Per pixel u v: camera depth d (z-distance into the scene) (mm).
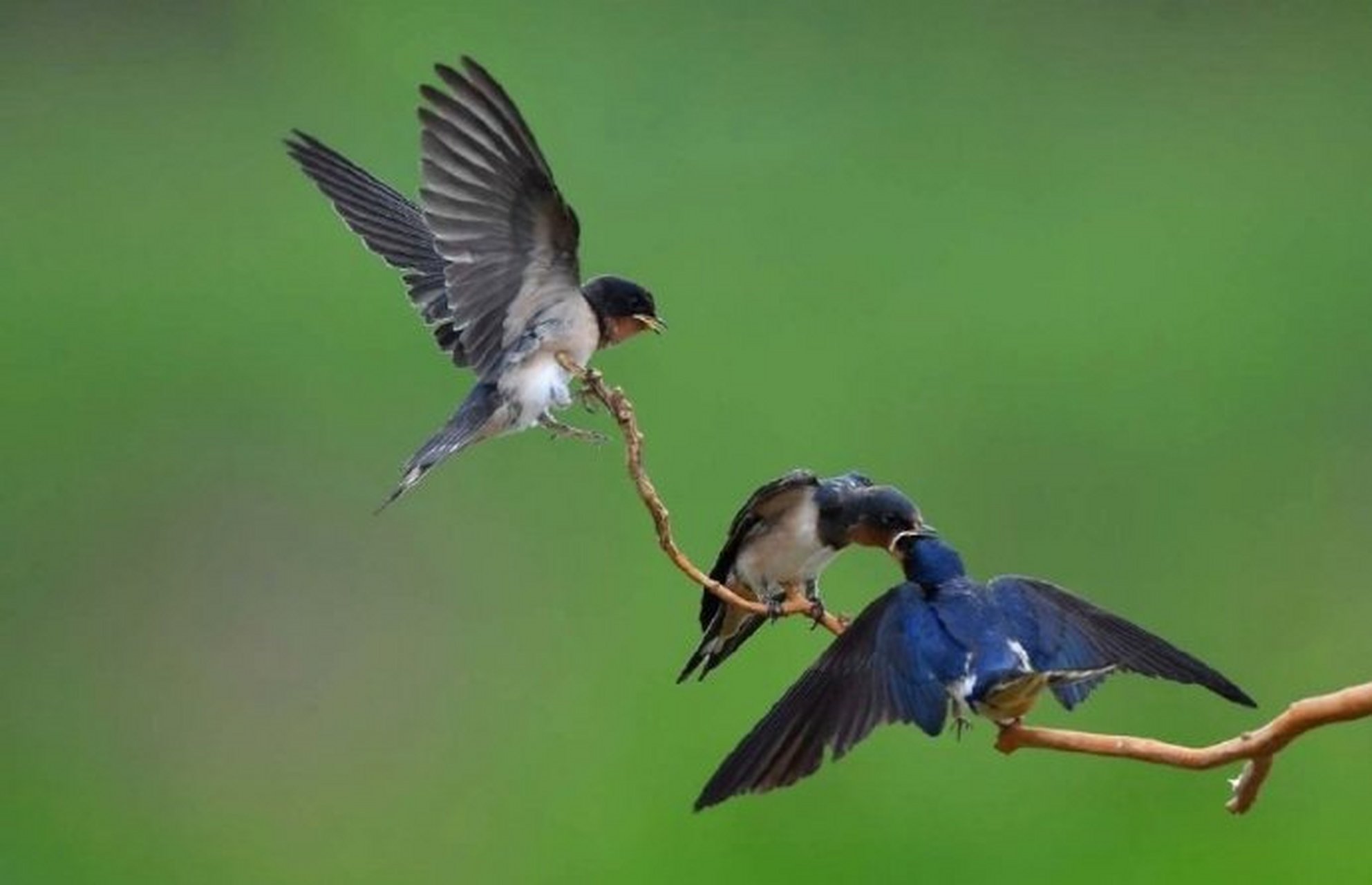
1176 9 23391
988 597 6266
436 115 7734
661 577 16703
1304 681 16578
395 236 9203
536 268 8094
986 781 15297
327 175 9312
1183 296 19953
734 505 17422
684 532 16953
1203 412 18688
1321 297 19953
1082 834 15102
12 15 23562
